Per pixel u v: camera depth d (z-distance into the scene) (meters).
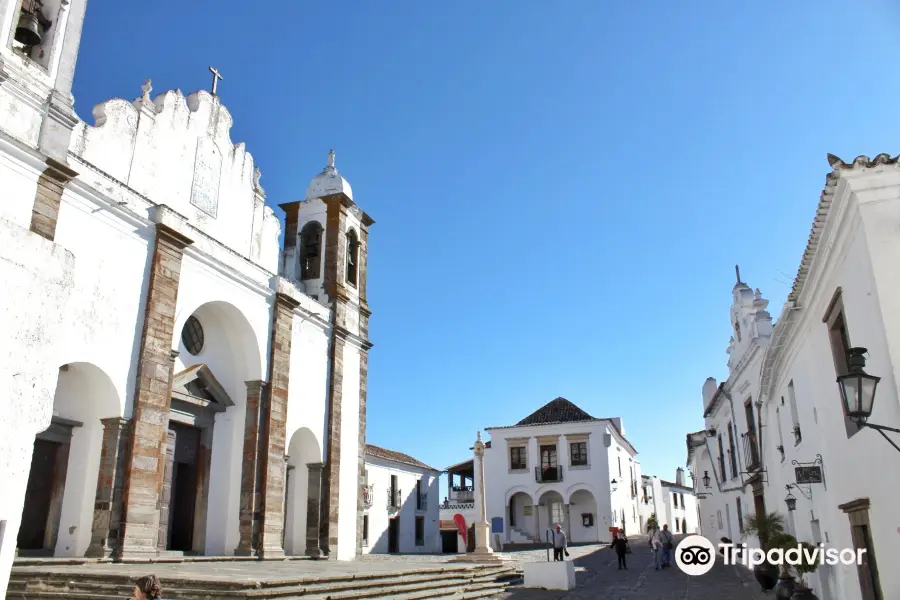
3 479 4.54
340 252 23.83
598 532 41.94
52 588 11.15
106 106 15.54
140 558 14.22
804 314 11.25
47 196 13.32
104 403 14.64
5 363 4.66
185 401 17.52
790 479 14.61
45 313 5.00
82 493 14.30
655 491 59.12
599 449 43.09
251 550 17.67
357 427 23.70
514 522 44.28
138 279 15.41
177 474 18.06
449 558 26.25
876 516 8.47
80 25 14.66
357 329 24.44
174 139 17.38
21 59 13.30
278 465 19.06
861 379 6.84
